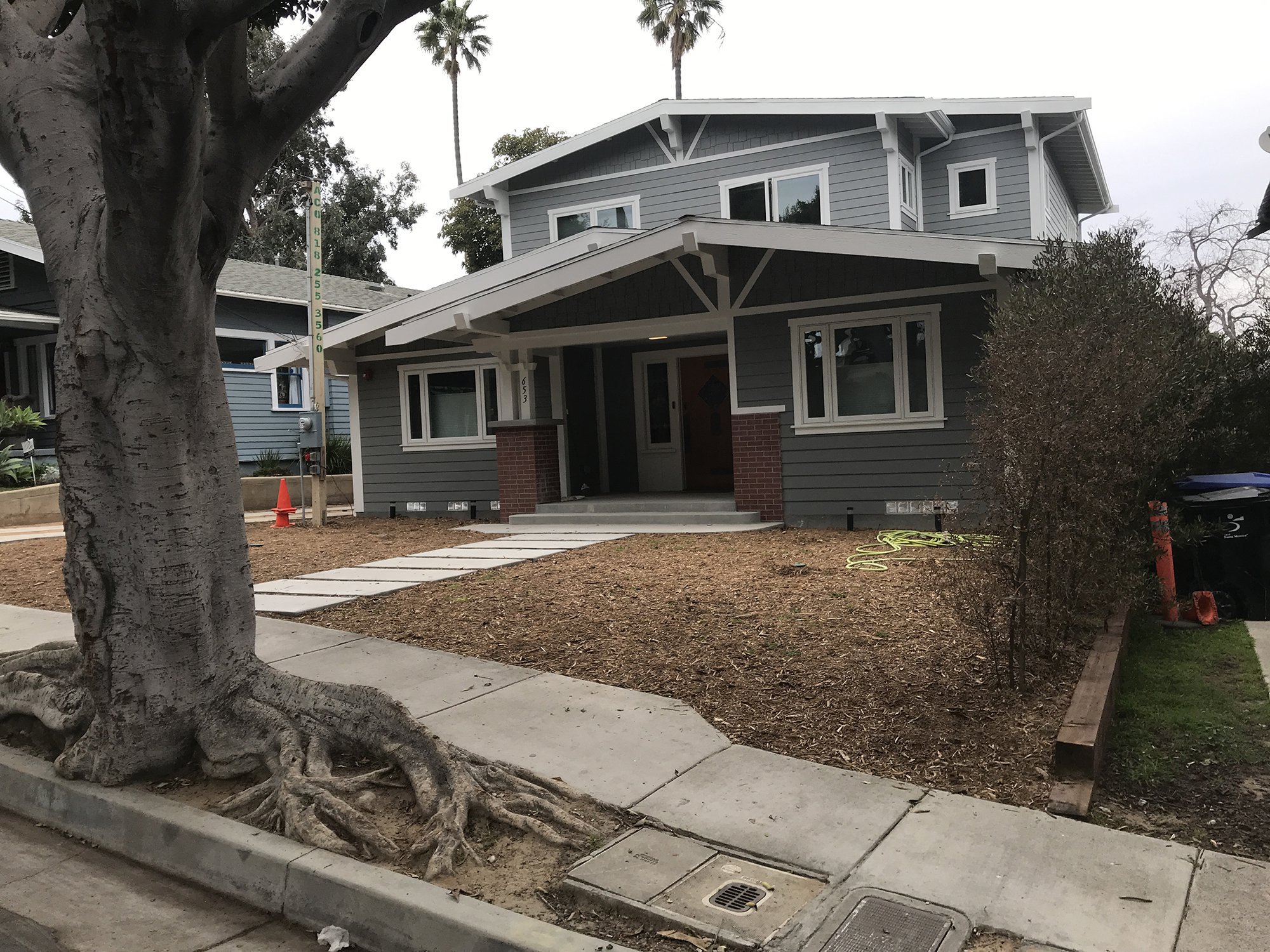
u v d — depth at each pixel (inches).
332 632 279.7
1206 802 163.8
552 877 142.2
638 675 231.0
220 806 167.8
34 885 155.3
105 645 178.4
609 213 710.5
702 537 457.1
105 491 177.9
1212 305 985.5
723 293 493.0
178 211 151.6
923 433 457.1
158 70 134.3
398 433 629.3
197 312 177.2
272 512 757.3
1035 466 201.3
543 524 542.6
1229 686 225.1
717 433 604.7
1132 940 121.3
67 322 176.6
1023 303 290.7
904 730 190.2
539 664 244.4
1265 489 290.0
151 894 152.4
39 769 187.9
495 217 1160.2
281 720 181.3
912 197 653.9
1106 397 211.3
